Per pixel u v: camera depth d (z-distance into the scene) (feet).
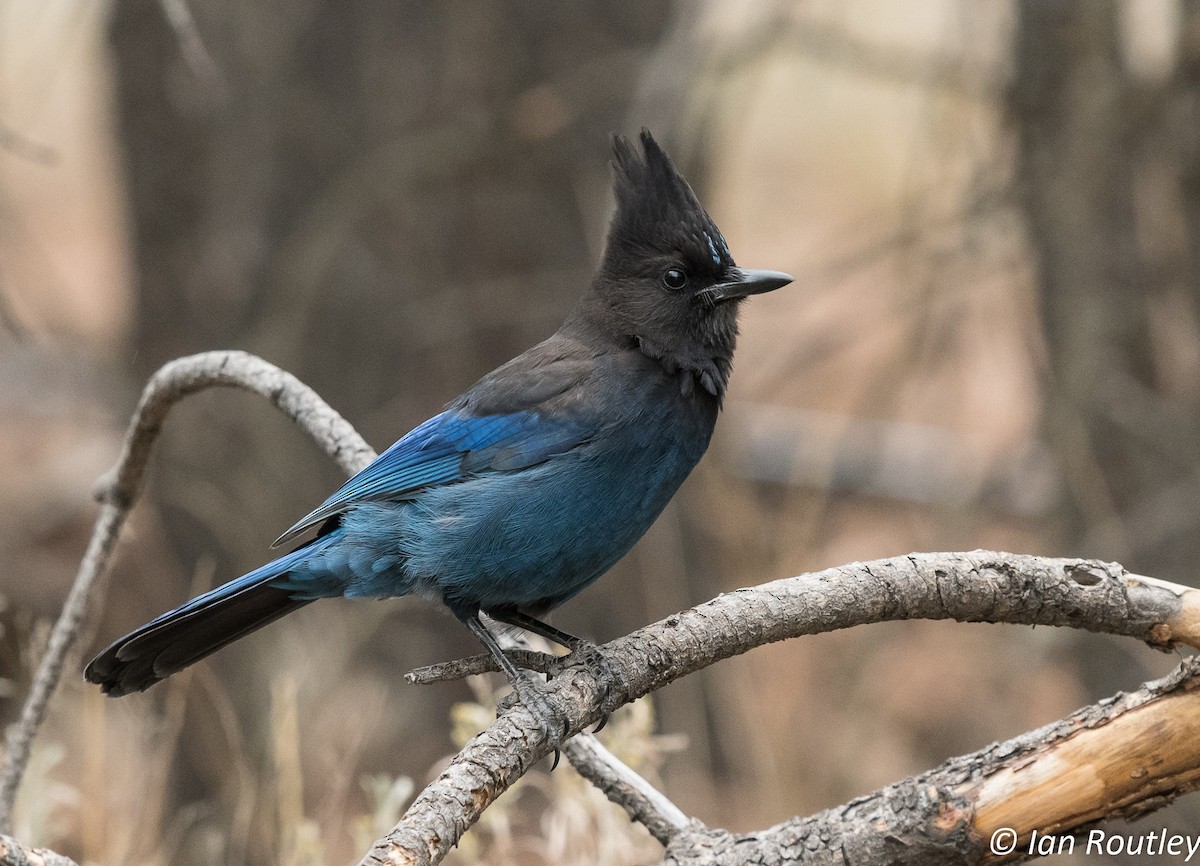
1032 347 45.85
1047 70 42.55
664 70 42.29
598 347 24.95
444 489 23.66
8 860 15.87
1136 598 18.58
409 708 47.57
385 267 48.06
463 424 23.88
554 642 25.73
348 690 46.32
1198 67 41.24
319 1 47.80
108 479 26.86
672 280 24.79
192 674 39.60
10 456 62.59
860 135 80.18
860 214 74.74
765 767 44.55
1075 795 17.28
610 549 24.27
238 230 48.91
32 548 59.26
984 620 19.06
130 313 50.72
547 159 47.67
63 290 61.93
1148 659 42.98
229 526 48.01
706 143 47.57
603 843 25.03
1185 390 43.32
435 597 23.93
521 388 23.93
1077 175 41.98
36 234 78.95
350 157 48.01
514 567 23.59
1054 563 18.81
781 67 78.38
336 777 31.04
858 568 18.98
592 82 46.24
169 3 27.35
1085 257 42.14
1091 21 41.39
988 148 46.09
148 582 50.44
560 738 18.38
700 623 18.99
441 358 48.24
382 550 23.86
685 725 47.67
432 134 47.06
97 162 84.94
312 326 48.01
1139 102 41.55
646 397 24.00
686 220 25.05
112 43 48.98
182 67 48.34
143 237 49.70
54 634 26.14
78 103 84.07
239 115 48.34
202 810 39.40
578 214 47.98
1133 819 17.54
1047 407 44.60
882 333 66.49
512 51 46.73
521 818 34.04
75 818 34.37
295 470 48.14
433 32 47.11
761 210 79.46
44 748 29.78
